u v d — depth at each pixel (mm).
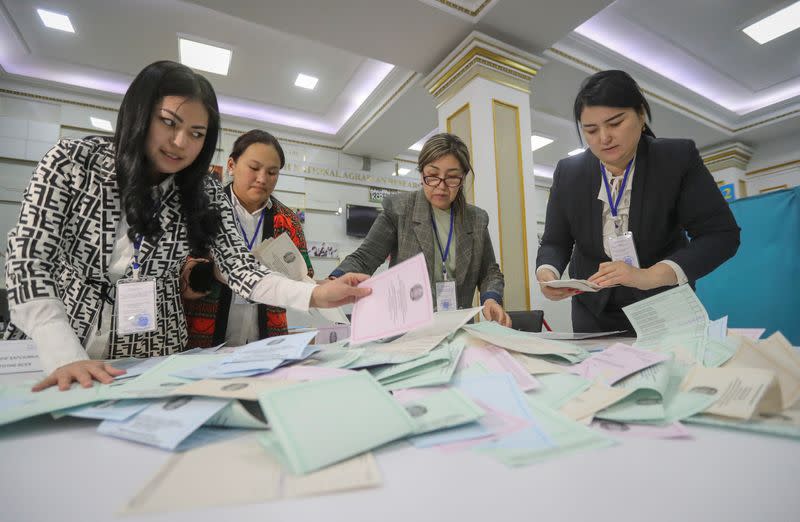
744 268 2385
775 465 321
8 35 3777
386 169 6328
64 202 871
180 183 1019
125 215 958
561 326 5539
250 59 4293
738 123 5781
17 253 781
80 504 282
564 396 485
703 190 1180
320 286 910
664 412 436
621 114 1126
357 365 600
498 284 1520
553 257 1426
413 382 533
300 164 5648
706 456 342
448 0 3330
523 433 388
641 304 946
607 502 270
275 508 271
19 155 4152
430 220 1551
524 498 278
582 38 4031
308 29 3496
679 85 4875
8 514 268
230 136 5281
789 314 2227
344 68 4520
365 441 357
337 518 257
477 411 417
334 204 5797
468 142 3662
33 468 349
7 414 446
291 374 566
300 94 4965
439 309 1463
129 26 3746
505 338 752
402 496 284
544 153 6801
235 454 361
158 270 1038
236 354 719
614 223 1303
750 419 412
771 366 550
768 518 248
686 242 1358
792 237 2234
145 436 397
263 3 3199
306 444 351
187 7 3562
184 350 1152
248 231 1738
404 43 3730
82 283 946
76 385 601
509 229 3551
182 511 269
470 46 3586
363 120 5332
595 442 369
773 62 4656
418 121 5082
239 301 1543
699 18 3986
